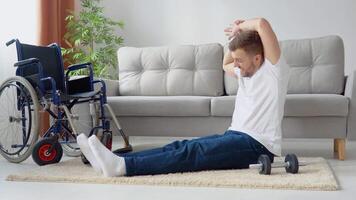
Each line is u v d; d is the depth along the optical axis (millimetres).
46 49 2830
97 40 3904
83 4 3994
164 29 4133
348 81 2547
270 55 1890
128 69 3307
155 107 2680
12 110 2961
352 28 3719
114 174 1812
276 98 1899
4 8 3281
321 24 3777
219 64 3146
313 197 1486
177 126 2689
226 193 1558
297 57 2922
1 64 3252
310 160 2264
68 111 2363
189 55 3201
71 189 1669
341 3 3732
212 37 4023
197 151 1881
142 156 1865
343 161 2352
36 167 2223
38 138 2359
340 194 1528
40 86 2402
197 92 3123
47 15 3684
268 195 1521
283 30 3854
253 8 3920
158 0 4133
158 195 1546
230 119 2598
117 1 4227
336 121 2398
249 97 1976
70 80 2885
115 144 3336
